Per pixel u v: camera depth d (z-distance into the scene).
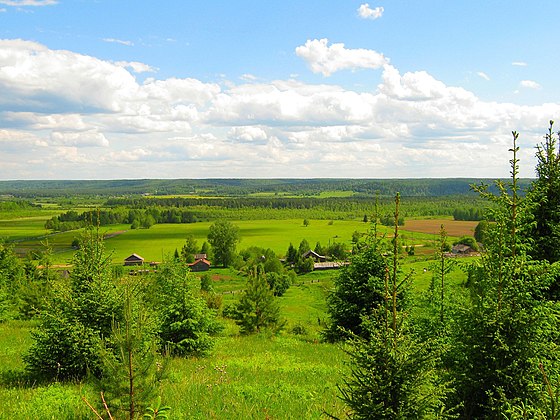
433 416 7.70
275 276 82.06
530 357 8.93
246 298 31.02
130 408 8.82
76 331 14.62
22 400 12.65
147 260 112.75
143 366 9.11
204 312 22.23
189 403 12.56
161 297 21.34
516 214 10.83
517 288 9.73
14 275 46.47
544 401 7.44
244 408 12.43
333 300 24.70
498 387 8.73
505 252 10.70
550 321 9.61
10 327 30.58
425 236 103.50
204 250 124.88
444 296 14.14
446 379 9.27
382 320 8.27
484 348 9.10
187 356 21.05
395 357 7.66
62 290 15.59
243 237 163.75
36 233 151.25
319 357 21.61
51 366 15.00
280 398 13.58
